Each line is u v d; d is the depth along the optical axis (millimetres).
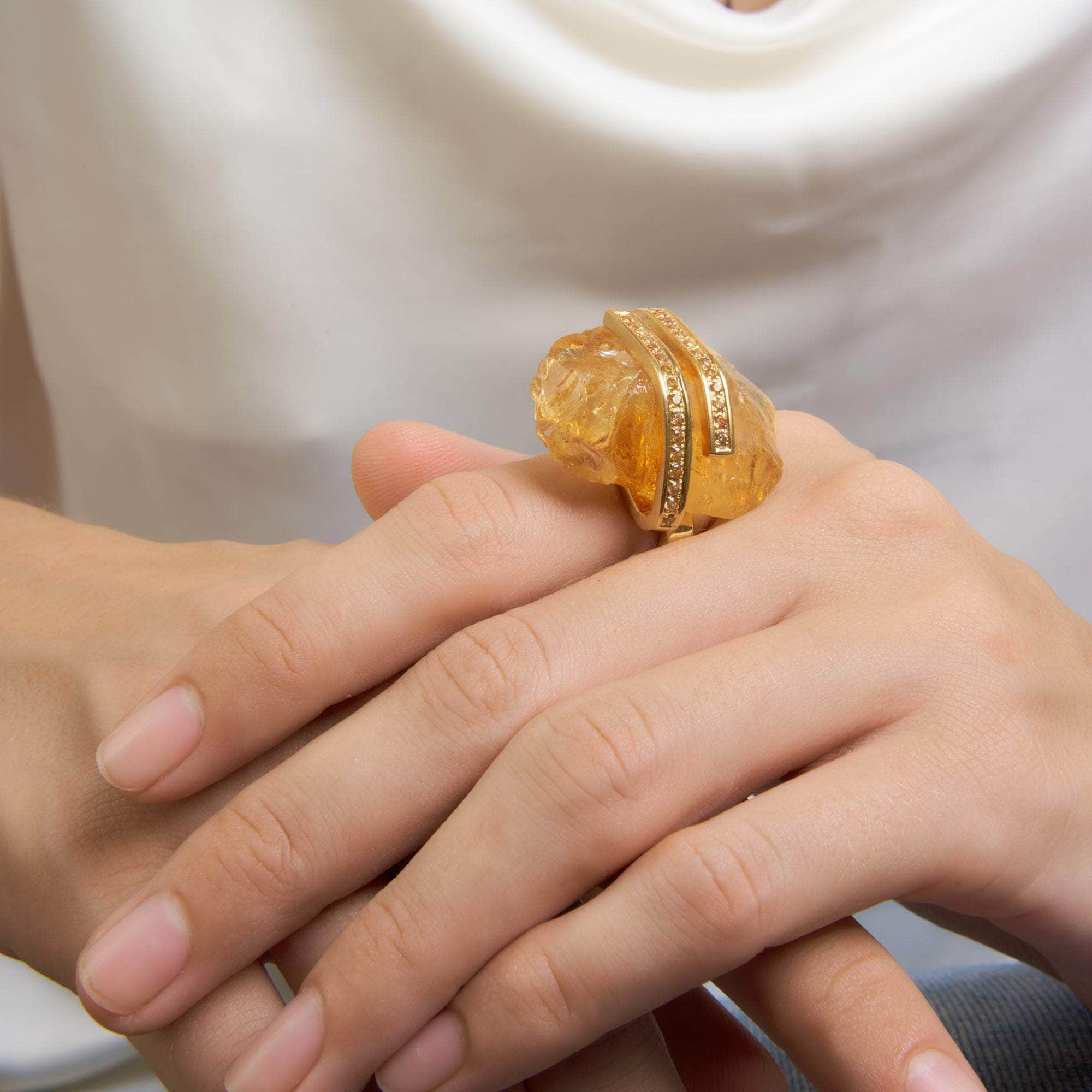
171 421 468
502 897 297
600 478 310
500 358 458
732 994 304
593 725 299
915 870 297
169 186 421
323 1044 297
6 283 481
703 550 314
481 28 406
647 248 436
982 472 502
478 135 417
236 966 304
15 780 318
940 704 305
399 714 306
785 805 296
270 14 409
